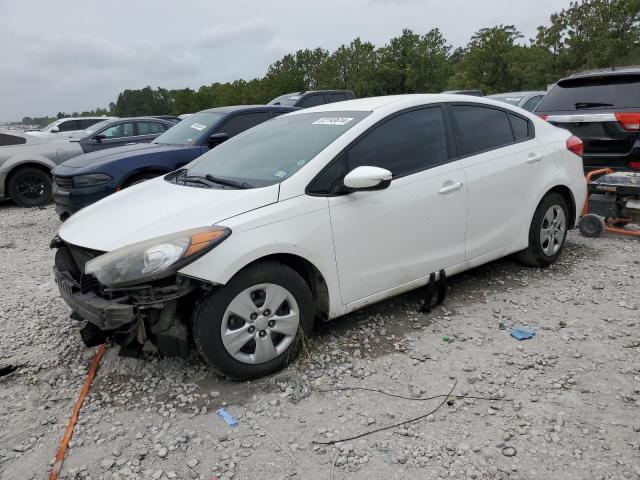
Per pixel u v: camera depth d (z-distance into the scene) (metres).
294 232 3.35
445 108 4.32
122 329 3.22
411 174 3.95
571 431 2.74
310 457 2.65
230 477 2.54
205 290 3.13
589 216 6.05
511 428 2.79
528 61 46.47
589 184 6.04
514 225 4.68
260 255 3.20
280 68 73.12
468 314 4.18
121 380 3.47
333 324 4.07
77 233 3.52
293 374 3.39
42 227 8.75
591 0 41.25
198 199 3.47
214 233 3.08
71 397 3.32
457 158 4.27
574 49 41.75
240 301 3.21
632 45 39.12
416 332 3.92
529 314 4.14
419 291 4.61
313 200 3.48
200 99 75.81
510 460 2.56
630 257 5.37
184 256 2.96
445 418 2.91
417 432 2.80
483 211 4.39
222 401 3.16
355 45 63.62
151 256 2.96
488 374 3.32
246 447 2.75
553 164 4.94
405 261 3.93
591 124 6.74
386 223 3.77
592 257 5.41
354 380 3.32
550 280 4.81
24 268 6.18
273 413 3.02
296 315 3.43
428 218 4.00
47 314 4.65
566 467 2.50
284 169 3.65
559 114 7.11
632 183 5.75
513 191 4.60
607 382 3.17
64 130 20.59
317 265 3.48
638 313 4.06
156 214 3.39
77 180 7.17
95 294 3.30
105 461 2.68
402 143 3.98
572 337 3.73
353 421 2.92
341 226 3.56
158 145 8.05
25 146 10.94
